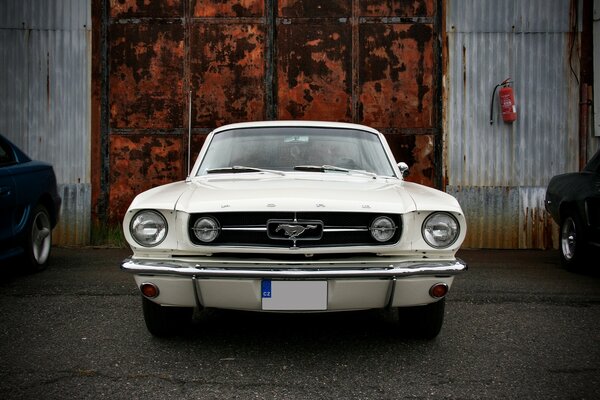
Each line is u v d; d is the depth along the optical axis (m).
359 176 4.03
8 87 8.09
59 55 8.08
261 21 8.05
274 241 3.12
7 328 3.79
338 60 8.06
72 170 8.08
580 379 2.91
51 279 5.45
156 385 2.79
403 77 8.08
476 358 3.24
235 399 2.63
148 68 8.06
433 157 8.11
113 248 7.79
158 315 3.45
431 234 3.19
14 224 5.27
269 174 3.98
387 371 3.02
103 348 3.38
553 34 8.11
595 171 5.99
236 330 3.78
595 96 8.07
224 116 8.09
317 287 3.02
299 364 3.12
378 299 3.11
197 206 3.16
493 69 8.12
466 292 5.05
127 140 8.08
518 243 8.10
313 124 4.58
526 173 8.12
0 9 8.05
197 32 8.06
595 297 4.85
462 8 8.09
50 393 2.68
